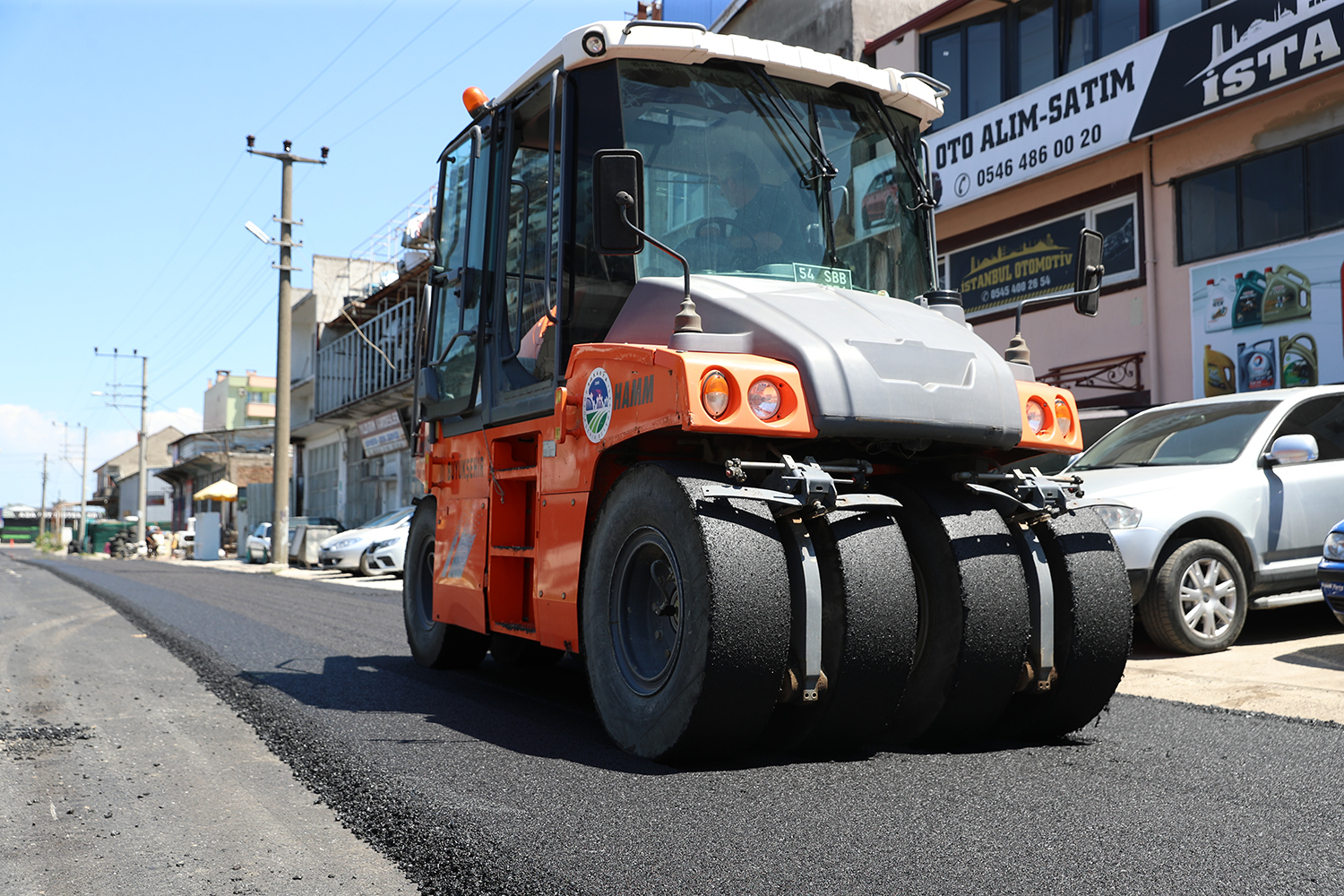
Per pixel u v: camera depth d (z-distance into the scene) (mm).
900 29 18062
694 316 4156
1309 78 12102
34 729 5195
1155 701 5602
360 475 37094
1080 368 15383
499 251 5977
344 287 41594
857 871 2855
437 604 6703
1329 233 12250
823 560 4125
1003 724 4715
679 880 2797
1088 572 4527
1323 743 4473
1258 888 2727
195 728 5258
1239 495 7539
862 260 5250
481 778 3957
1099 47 15266
